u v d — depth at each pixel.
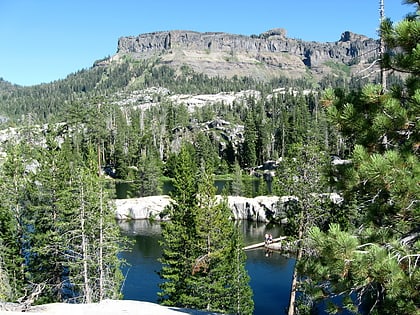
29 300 16.95
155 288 36.72
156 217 66.94
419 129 8.81
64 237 30.03
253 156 118.62
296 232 24.67
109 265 31.08
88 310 16.09
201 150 118.62
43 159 34.31
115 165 112.38
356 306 10.72
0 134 136.12
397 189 8.23
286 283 36.81
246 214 63.94
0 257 30.36
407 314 8.66
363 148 9.00
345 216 20.77
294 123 119.50
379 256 7.89
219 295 27.88
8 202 33.44
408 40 9.14
